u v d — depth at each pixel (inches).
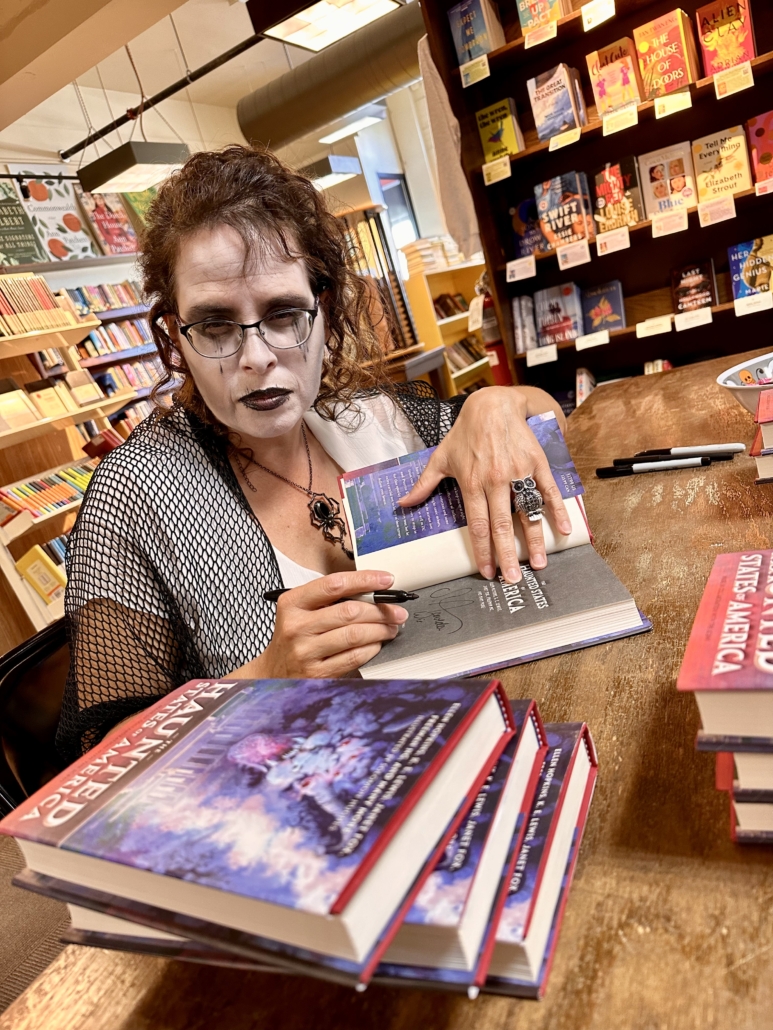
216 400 40.1
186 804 16.9
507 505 34.0
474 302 139.8
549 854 17.3
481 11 119.0
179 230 37.4
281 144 235.1
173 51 241.3
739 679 16.2
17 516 159.2
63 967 20.8
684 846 18.4
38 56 152.9
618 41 112.0
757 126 110.3
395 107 321.1
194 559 41.6
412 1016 16.1
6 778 39.3
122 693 40.3
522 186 134.6
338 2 131.0
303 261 39.8
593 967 15.8
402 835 14.5
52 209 230.4
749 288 117.2
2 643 163.9
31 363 184.7
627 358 136.9
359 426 52.3
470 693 18.1
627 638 28.9
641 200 120.0
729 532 35.8
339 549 45.1
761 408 38.4
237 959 15.6
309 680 22.1
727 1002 14.4
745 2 104.0
